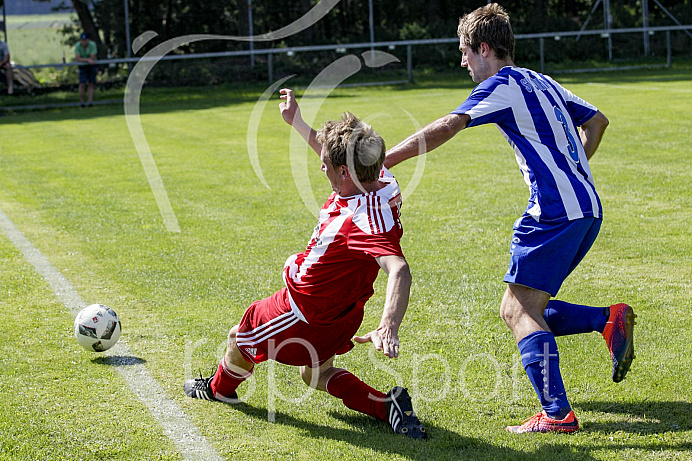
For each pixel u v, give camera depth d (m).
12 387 6.76
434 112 30.45
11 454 5.54
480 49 6.16
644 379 6.71
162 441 5.79
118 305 9.15
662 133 22.20
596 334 7.82
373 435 5.84
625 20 57.66
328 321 5.61
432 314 8.62
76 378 7.00
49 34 48.06
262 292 9.59
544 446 5.57
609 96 33.59
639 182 15.64
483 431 5.88
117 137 26.52
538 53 53.84
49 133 28.31
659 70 48.28
